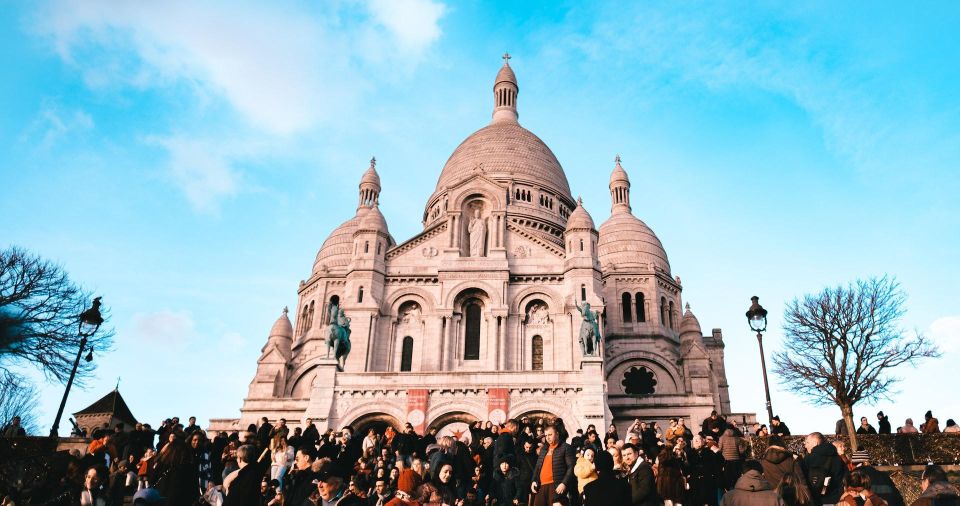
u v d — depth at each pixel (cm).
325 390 4950
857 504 1702
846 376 5075
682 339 7062
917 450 3197
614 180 8675
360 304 5997
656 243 7900
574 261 6075
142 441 2980
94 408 6109
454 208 6381
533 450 2748
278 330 7531
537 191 8356
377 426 4888
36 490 2342
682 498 1959
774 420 3444
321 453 2953
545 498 2084
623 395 5931
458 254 6172
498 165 8488
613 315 7262
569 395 4834
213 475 2891
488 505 2622
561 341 5862
